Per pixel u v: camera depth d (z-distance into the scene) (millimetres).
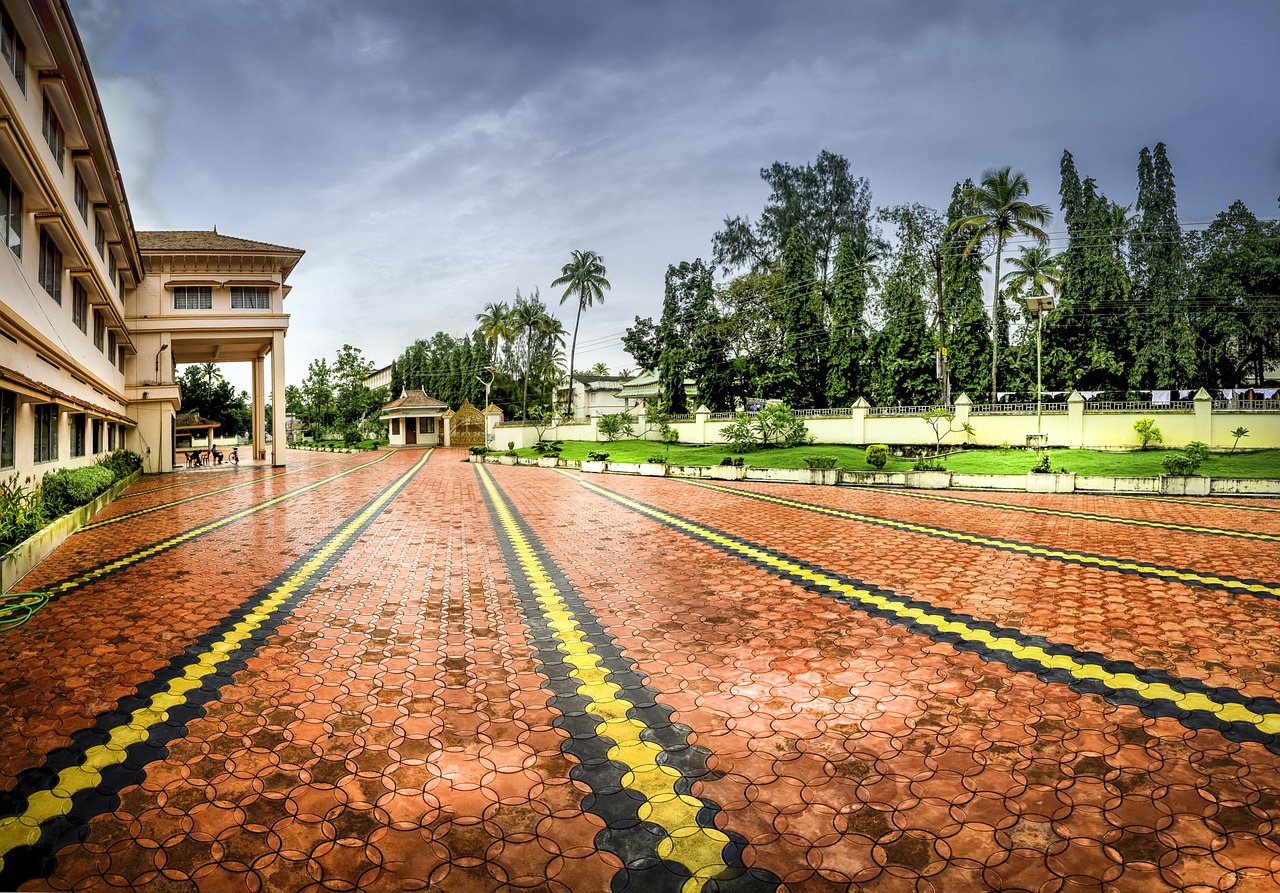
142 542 11398
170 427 28594
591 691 5109
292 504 17203
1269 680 5168
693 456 31344
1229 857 3141
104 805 3592
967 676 5320
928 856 3174
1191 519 13250
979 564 9266
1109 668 5441
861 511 15031
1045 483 19125
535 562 9797
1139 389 33031
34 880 3016
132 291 28359
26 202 12008
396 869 3113
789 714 4680
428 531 12727
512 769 3975
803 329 34312
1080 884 2979
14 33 10789
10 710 4746
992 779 3820
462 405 59312
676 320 40156
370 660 5773
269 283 29922
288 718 4641
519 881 3033
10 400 12008
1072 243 34594
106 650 5984
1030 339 35250
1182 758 4023
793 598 7660
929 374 31859
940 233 33906
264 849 3248
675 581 8555
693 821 3465
